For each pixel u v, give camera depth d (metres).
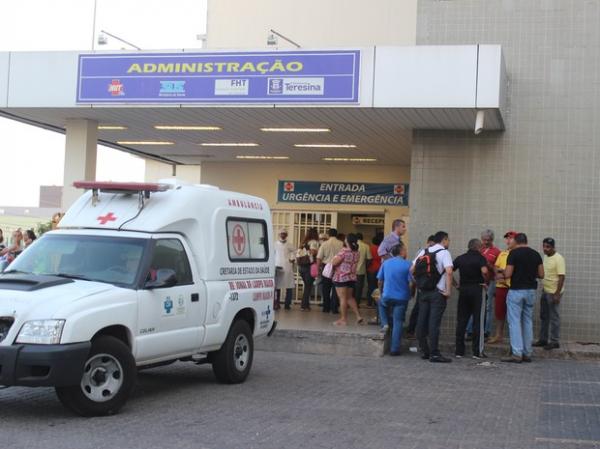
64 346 7.92
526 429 8.59
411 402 10.03
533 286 14.04
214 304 10.42
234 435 7.86
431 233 16.06
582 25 15.70
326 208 22.44
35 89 15.34
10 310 8.05
